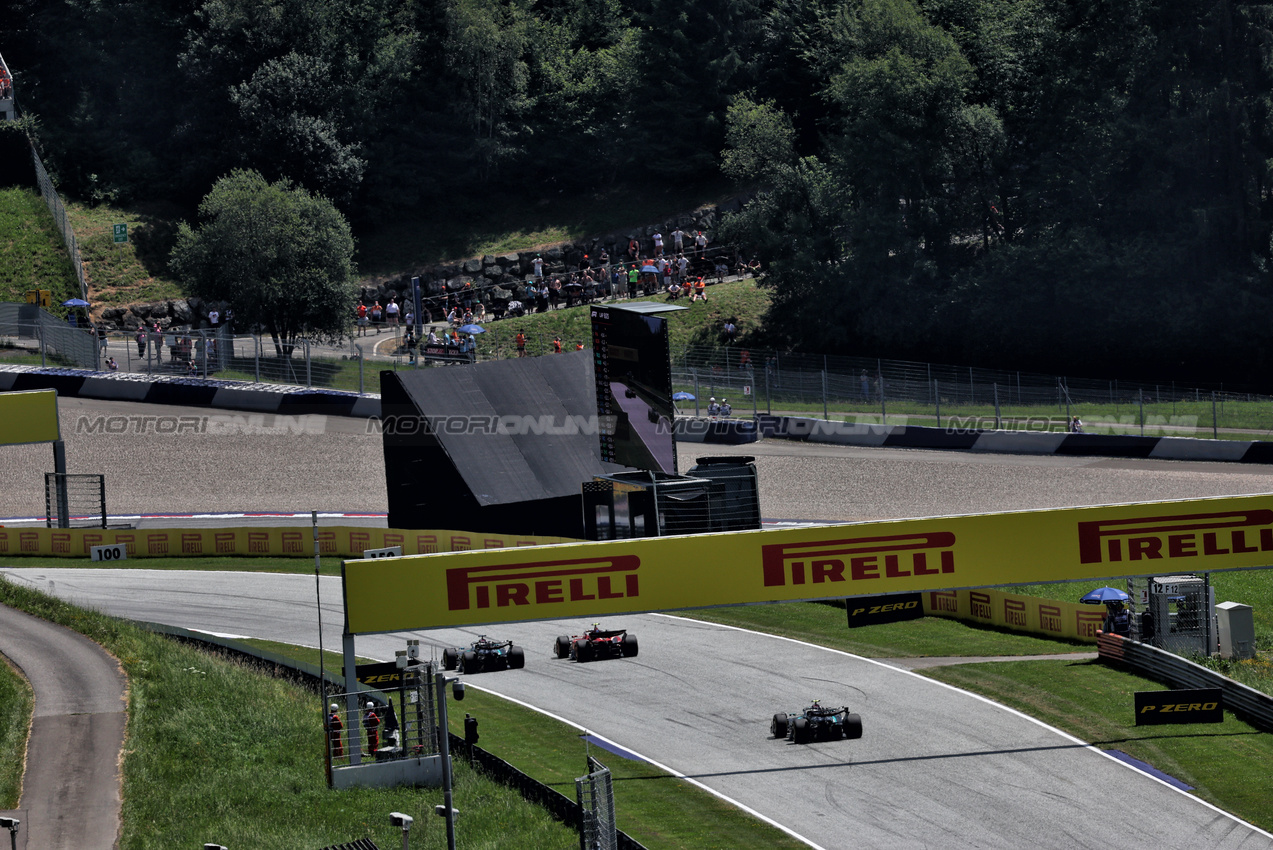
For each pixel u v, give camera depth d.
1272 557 52.81
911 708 54.31
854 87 150.00
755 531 50.88
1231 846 40.97
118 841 40.91
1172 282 133.25
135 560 82.94
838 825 43.47
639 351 75.81
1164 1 133.50
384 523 88.69
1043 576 51.91
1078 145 139.50
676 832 43.25
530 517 81.94
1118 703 53.09
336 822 43.59
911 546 51.44
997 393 107.94
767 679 58.75
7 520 90.75
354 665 48.25
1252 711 50.66
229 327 142.88
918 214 149.38
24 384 112.38
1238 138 131.75
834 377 116.56
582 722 53.91
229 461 101.81
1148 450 99.56
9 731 49.12
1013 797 45.09
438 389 84.44
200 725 50.94
